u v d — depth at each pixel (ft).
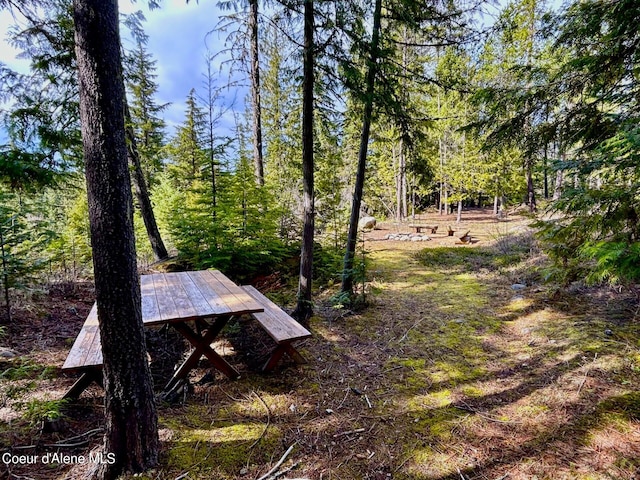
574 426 8.18
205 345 10.71
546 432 8.13
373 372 11.64
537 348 12.49
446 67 17.90
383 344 13.87
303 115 14.71
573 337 12.59
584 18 11.16
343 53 13.88
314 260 23.71
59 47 12.59
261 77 32.17
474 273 24.38
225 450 7.69
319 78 14.67
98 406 9.09
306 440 8.18
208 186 22.49
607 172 10.54
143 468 6.87
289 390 10.45
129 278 6.51
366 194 61.16
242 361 12.26
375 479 7.00
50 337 13.01
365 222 46.29
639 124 8.93
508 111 13.60
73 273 21.76
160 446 7.57
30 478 6.49
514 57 31.01
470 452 7.69
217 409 9.36
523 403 9.37
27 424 7.98
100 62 5.87
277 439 8.17
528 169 14.26
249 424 8.70
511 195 57.11
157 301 11.19
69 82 13.29
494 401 9.64
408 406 9.62
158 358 12.53
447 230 40.16
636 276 8.42
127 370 6.57
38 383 9.81
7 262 13.25
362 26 14.24
